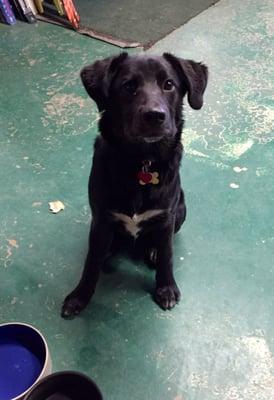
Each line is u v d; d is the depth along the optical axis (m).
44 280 0.82
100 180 0.71
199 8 1.51
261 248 0.87
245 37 1.39
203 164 1.02
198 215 0.92
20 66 1.27
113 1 1.54
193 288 0.81
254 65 1.28
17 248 0.86
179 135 0.72
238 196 0.96
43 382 0.61
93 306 0.79
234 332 0.75
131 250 0.87
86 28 1.42
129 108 0.67
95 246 0.76
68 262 0.84
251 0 1.55
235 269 0.83
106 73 0.68
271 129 1.10
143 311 0.78
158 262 0.78
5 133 1.08
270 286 0.81
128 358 0.72
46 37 1.38
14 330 0.68
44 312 0.78
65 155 1.03
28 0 1.44
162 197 0.71
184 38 1.38
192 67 0.71
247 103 1.17
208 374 0.70
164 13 1.48
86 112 1.14
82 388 0.62
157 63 0.68
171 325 0.76
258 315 0.77
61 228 0.90
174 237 0.88
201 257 0.85
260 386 0.69
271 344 0.74
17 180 0.98
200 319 0.77
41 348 0.66
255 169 1.01
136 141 0.67
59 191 0.96
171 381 0.70
